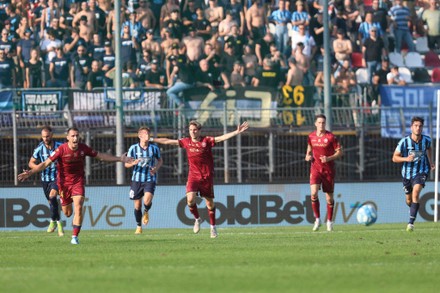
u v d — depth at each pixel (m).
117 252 46.84
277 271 35.34
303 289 29.72
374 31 108.56
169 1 106.00
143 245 52.78
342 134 97.88
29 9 105.75
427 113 98.12
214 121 98.44
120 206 83.25
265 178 97.12
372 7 109.94
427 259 40.75
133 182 69.25
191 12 106.12
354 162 98.19
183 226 83.88
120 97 85.56
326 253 44.38
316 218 68.88
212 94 102.44
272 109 92.00
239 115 98.62
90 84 103.38
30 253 47.06
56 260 42.00
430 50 111.69
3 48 104.19
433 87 105.88
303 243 52.72
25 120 94.00
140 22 104.88
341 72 106.69
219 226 83.75
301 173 97.44
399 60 110.56
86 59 103.88
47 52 104.06
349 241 54.31
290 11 107.62
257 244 52.25
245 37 105.75
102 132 94.75
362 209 68.81
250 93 102.69
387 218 86.31
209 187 59.75
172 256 43.44
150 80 103.38
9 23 105.19
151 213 83.38
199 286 30.61
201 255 43.97
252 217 84.06
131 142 95.50
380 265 37.56
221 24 105.81
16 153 88.06
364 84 106.12
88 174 93.44
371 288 29.95
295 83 104.81
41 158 67.44
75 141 52.50
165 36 104.81
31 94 100.06
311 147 67.56
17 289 29.97
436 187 83.69
